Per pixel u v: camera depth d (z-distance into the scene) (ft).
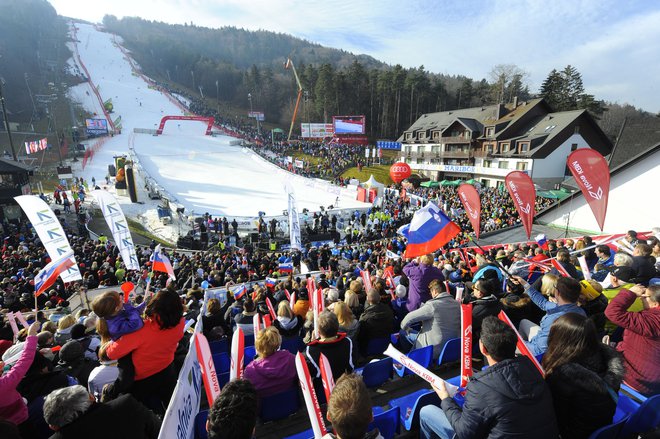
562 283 12.89
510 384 7.54
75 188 110.73
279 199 132.46
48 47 412.98
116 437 8.21
